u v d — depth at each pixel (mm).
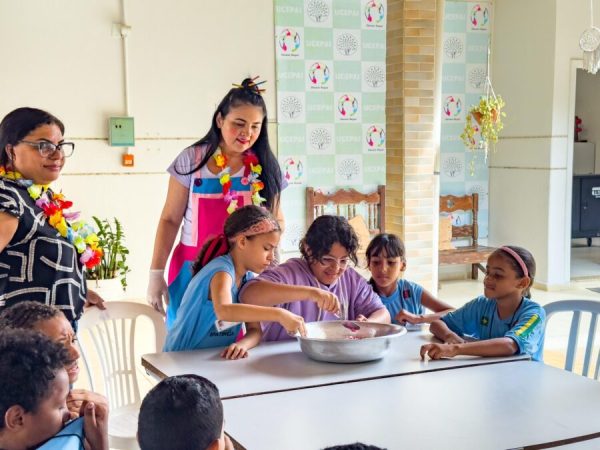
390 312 3090
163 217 3166
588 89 9180
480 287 7266
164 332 2930
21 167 2359
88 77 5980
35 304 1879
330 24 6773
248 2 6402
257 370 2236
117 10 5996
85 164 6031
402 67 5430
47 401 1439
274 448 1640
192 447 1367
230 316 2342
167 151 6254
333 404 1927
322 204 6918
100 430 1608
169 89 6215
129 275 6227
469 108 7594
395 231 5668
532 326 2510
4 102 5805
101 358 2816
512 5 7348
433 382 2113
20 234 2309
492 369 2244
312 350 2309
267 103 6621
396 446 1646
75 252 2508
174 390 1407
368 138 7051
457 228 7656
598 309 2793
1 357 1426
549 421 1804
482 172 7750
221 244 2531
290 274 2658
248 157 3066
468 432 1730
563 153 7043
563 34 6898
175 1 6148
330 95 6863
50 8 5828
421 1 5391
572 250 9219
